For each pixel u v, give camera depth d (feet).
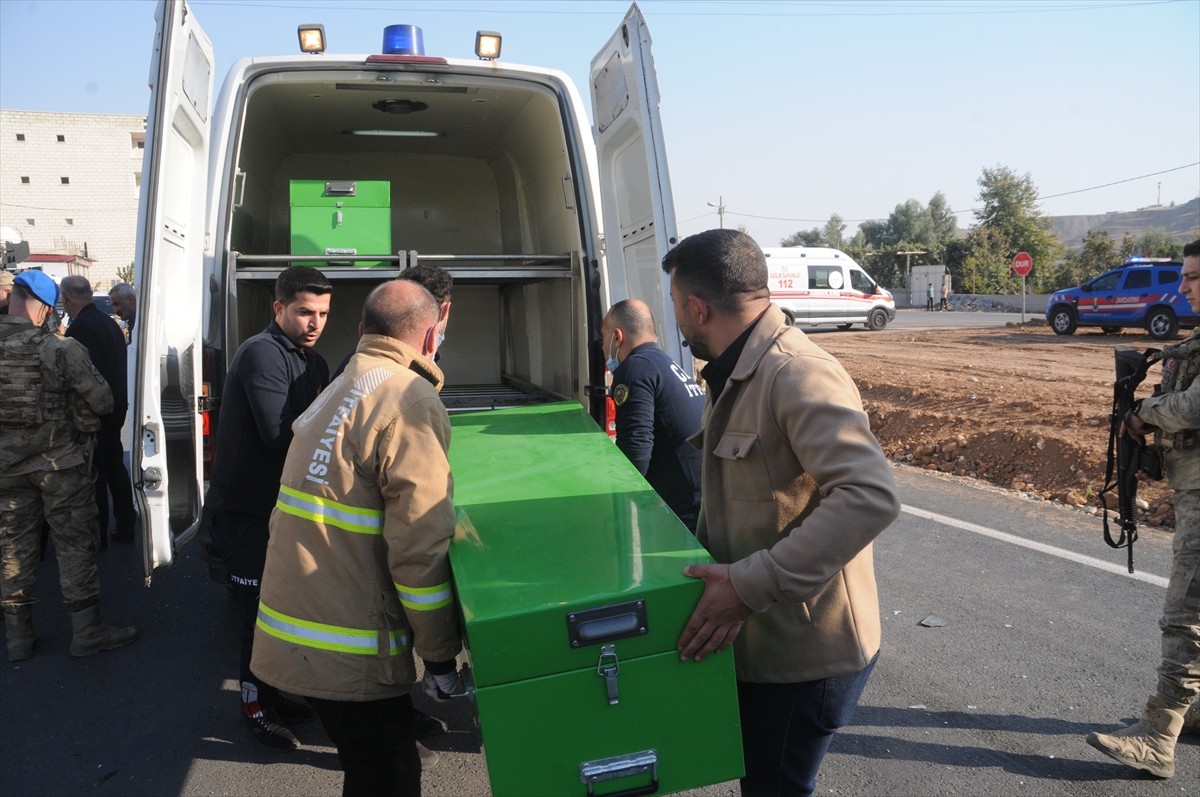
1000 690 12.16
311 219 15.05
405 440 6.86
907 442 28.86
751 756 6.73
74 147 173.47
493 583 6.21
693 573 6.11
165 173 10.73
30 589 14.29
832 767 10.46
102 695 12.99
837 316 79.05
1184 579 9.91
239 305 14.49
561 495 8.34
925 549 17.97
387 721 7.41
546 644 5.77
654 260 13.33
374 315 7.78
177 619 15.85
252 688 11.21
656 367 10.75
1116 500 20.49
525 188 19.54
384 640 7.11
